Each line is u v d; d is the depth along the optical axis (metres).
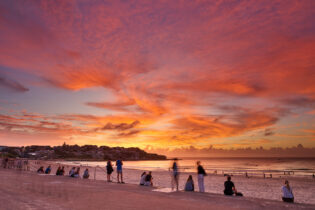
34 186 13.09
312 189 31.42
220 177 50.88
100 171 62.34
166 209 7.68
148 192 11.72
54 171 50.00
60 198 9.39
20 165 33.91
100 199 9.37
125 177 45.94
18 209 7.22
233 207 8.15
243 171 81.69
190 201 9.28
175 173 13.34
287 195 12.61
